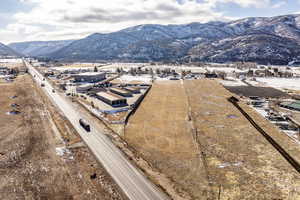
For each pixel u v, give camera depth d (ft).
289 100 269.64
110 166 111.96
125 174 104.99
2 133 154.20
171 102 261.44
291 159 123.54
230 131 169.99
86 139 145.89
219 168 115.65
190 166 117.39
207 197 91.40
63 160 117.80
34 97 268.41
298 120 191.11
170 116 207.31
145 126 179.32
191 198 90.27
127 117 199.11
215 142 149.18
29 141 141.69
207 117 205.26
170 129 173.78
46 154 124.77
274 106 242.99
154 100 270.67
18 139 144.46
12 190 93.71
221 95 301.43
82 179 100.78
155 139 153.58
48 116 194.39
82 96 285.23
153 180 101.04
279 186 99.50
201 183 101.81
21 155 123.54
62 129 162.91
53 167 111.04
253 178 106.01
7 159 119.24
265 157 127.75
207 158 126.62
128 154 126.11
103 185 96.32
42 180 100.48
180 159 125.18
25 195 90.58
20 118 188.14
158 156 128.47
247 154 131.54
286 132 166.61
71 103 246.06
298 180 104.12
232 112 221.87
